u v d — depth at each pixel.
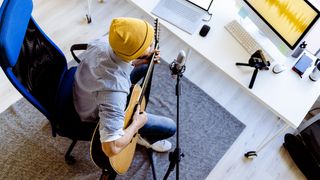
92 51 1.37
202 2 1.90
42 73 1.37
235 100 2.43
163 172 2.04
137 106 1.52
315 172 2.09
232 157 2.19
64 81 1.49
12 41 1.09
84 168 1.97
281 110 1.64
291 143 2.19
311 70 1.80
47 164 1.94
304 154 2.12
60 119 1.43
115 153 1.29
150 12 1.87
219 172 2.12
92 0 2.74
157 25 1.60
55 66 1.46
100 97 1.22
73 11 2.66
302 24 1.54
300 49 1.79
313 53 1.94
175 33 1.81
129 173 1.99
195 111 2.32
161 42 2.61
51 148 2.00
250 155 2.16
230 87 2.48
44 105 1.33
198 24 1.86
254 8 1.76
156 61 1.56
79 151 2.01
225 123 2.31
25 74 1.26
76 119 1.49
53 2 2.67
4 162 1.91
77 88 1.38
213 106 2.36
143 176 1.99
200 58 2.59
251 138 2.28
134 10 2.74
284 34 1.66
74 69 1.56
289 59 1.83
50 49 1.44
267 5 1.67
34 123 2.06
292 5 1.54
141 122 1.52
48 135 2.03
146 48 1.20
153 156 2.08
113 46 1.16
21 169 1.90
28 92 1.22
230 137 2.26
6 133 2.00
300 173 2.20
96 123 1.49
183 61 1.43
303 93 1.71
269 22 1.71
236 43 1.83
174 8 1.89
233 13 1.94
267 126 2.35
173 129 1.87
